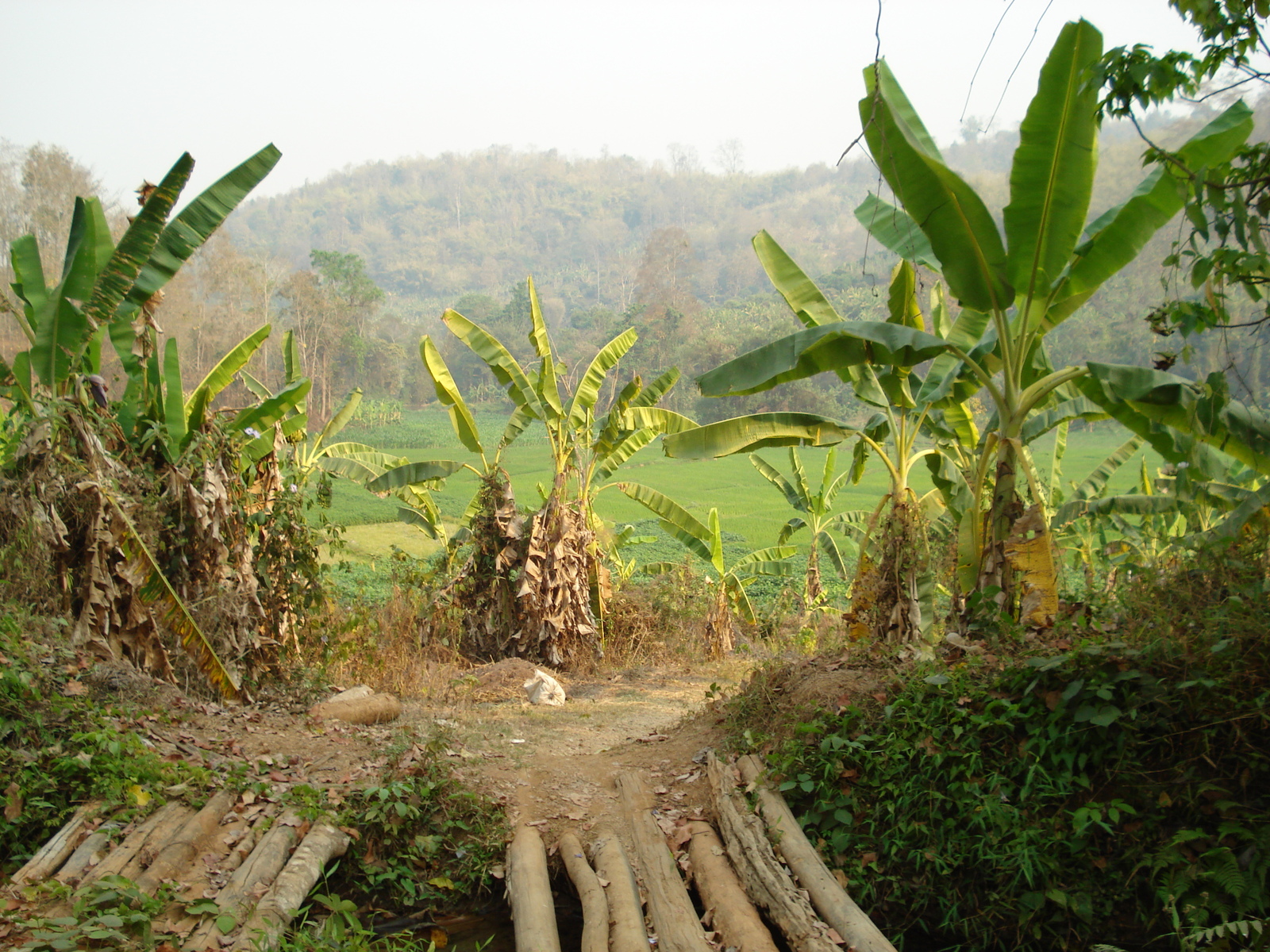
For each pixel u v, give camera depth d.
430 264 136.00
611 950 3.93
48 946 3.21
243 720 6.36
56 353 6.56
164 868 4.03
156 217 6.60
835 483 14.80
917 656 6.03
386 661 9.55
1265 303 4.82
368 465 12.62
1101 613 5.93
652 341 61.91
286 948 3.68
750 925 4.05
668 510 12.60
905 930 4.52
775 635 13.56
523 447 54.22
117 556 6.22
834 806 4.97
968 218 6.25
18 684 4.77
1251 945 3.71
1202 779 4.40
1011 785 4.72
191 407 7.70
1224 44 4.22
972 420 8.31
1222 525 6.04
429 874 4.95
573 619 11.28
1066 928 4.29
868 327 6.49
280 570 8.22
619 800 5.73
